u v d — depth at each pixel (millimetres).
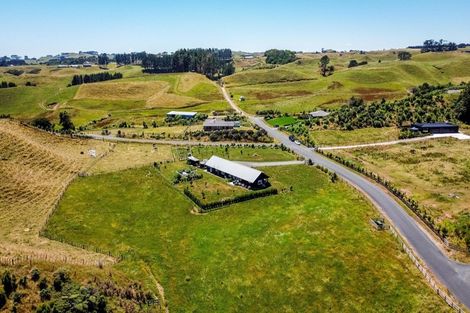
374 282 62312
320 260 68188
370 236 75062
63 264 59219
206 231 80688
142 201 94938
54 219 84938
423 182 102875
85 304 49438
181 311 58969
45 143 133500
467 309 55844
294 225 80188
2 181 96250
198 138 154875
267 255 70750
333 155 127812
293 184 102625
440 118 159750
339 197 93250
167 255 73375
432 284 60969
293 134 157375
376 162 120750
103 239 78500
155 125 182375
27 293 50188
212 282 65250
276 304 59750
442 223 79500
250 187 100250
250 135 151500
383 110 170125
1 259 56000
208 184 103250
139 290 59750
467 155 121250
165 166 118188
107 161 124438
